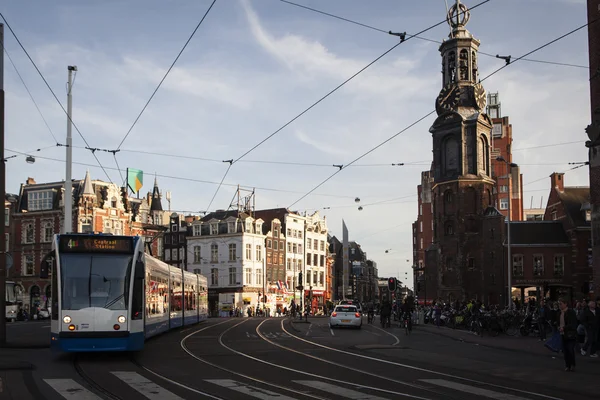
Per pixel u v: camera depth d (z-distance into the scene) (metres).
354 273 141.88
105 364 18.05
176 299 34.66
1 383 14.02
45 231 81.19
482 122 72.75
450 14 75.38
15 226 82.56
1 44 22.84
